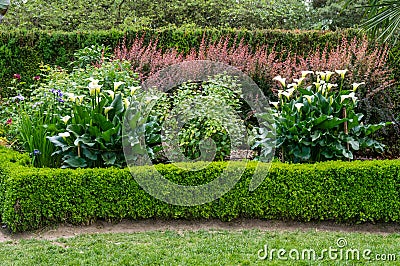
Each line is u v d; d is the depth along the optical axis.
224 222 4.44
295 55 7.65
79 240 3.93
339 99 5.13
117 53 7.96
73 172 4.29
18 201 4.15
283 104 5.32
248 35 8.27
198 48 8.38
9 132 5.75
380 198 4.38
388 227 4.40
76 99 5.07
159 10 12.68
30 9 11.70
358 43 7.68
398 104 7.15
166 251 3.59
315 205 4.40
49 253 3.58
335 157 5.06
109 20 12.48
